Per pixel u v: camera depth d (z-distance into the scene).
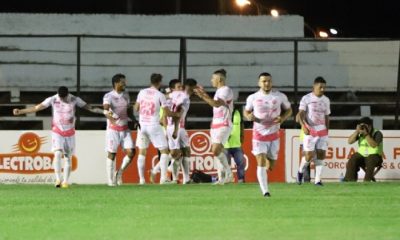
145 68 79.19
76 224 30.86
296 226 30.12
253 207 36.25
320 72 80.00
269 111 41.06
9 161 59.09
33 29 80.44
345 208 35.91
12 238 27.62
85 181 59.75
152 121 51.84
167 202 38.53
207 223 30.92
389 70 81.31
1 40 79.50
